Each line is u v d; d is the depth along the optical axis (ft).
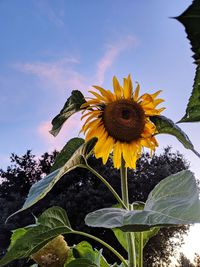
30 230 1.80
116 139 2.43
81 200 29.09
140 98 2.49
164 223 1.12
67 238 28.02
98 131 2.44
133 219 1.22
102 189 29.71
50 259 2.05
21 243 1.77
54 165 2.09
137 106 2.45
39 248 1.87
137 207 2.32
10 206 31.65
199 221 1.05
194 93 1.12
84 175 31.86
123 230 1.21
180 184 1.36
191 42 0.62
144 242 2.37
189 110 1.15
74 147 2.09
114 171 30.53
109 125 2.43
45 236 1.84
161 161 33.71
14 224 30.53
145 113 2.46
